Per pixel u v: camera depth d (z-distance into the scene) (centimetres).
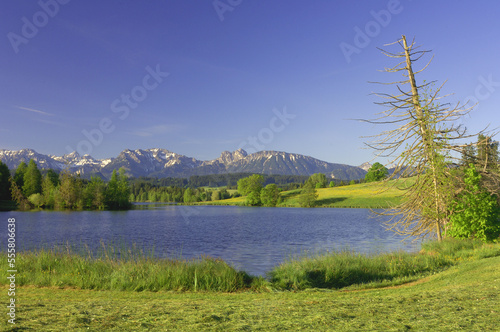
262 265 2162
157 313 702
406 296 881
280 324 598
